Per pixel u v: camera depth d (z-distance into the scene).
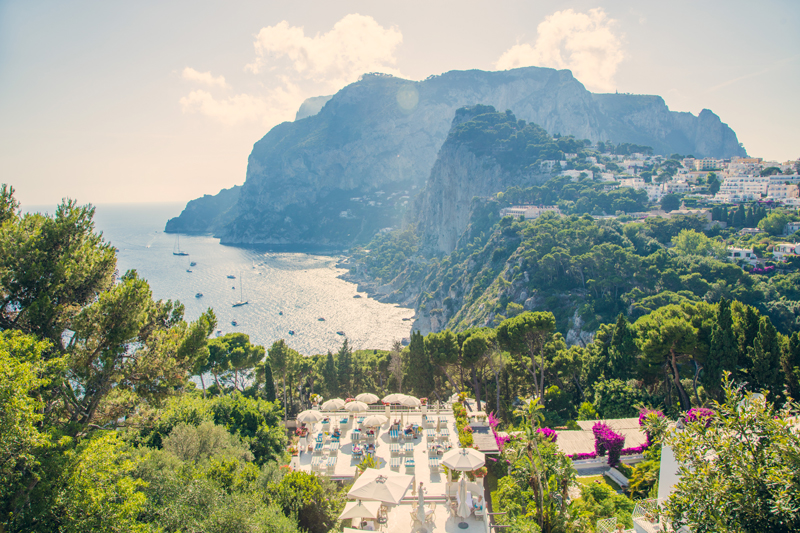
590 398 55.41
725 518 15.54
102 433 23.89
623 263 111.81
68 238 27.52
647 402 45.81
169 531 21.45
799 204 178.00
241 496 24.52
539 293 121.81
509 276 143.88
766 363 40.72
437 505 28.38
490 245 179.00
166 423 35.34
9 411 17.42
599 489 30.53
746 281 98.88
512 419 49.69
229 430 40.75
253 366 70.50
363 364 77.62
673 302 91.19
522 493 28.39
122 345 25.95
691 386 50.75
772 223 139.62
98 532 18.62
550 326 53.09
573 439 39.22
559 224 158.00
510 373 59.97
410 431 37.81
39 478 18.50
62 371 22.98
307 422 37.25
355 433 37.75
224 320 196.25
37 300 24.41
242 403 45.66
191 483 23.77
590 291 112.56
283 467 31.95
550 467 27.38
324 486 29.16
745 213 163.12
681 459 18.23
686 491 17.17
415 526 25.73
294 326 191.88
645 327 53.28
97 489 19.17
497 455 35.41
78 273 26.47
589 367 58.59
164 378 27.36
